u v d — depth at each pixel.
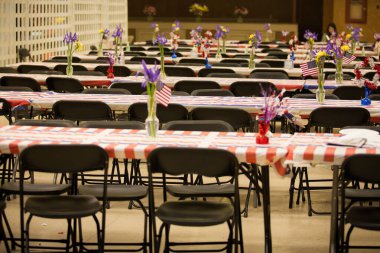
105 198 5.02
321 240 5.96
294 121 5.50
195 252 5.51
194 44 14.99
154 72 5.41
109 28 18.66
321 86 7.59
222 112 6.73
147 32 23.95
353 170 4.79
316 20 24.97
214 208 5.12
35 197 5.25
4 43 12.67
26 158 4.92
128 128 6.10
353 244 5.91
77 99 7.49
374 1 23.67
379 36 15.44
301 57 14.21
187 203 5.21
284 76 10.12
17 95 7.73
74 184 5.66
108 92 8.16
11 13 12.88
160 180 7.79
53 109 7.13
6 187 5.51
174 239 5.95
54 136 5.51
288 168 4.98
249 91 8.88
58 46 15.37
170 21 24.27
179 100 7.57
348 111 6.89
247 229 6.19
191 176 6.55
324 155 4.94
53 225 6.24
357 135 5.30
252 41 11.41
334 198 5.20
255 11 25.02
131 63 11.98
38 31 14.24
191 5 25.42
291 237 6.02
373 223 4.88
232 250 5.64
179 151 4.86
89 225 6.25
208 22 24.03
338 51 9.34
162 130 5.85
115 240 5.89
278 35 23.19
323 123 6.95
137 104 7.04
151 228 5.25
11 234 5.56
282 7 24.92
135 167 6.64
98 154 4.96
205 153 4.84
